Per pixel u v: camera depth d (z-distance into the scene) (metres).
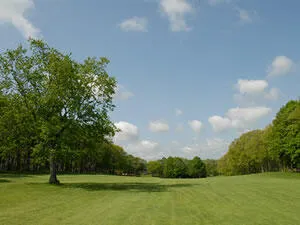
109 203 18.14
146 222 12.08
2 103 32.94
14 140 31.77
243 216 13.62
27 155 70.62
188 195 23.34
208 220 12.63
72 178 51.94
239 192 25.53
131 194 24.19
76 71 33.38
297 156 59.44
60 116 32.19
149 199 20.48
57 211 14.85
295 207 16.48
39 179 42.22
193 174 137.50
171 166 142.62
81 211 14.88
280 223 12.06
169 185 36.41
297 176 54.72
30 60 32.09
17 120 31.36
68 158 31.73
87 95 33.34
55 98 31.06
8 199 19.02
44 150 30.47
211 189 29.20
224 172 114.75
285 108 69.19
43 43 32.97
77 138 33.41
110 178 58.00
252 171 107.94
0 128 31.86
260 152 85.25
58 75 31.97
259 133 90.56
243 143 96.81
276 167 101.94
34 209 15.39
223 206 16.92
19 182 33.38
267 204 17.77
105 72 34.47
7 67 30.98
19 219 12.53
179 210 15.34
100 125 33.47
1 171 61.47
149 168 160.38
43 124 29.62
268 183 37.72
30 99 30.83
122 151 132.75
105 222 12.03
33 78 31.39
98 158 96.88
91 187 30.70
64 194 23.33
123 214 13.98
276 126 67.62
